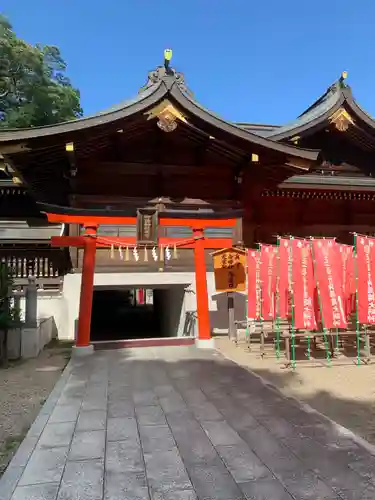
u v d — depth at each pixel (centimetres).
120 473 431
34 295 1256
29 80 3425
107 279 1684
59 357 1227
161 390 780
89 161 1344
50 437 535
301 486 401
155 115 1239
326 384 854
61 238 1218
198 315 1320
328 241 1105
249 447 500
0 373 1016
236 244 1634
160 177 1434
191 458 469
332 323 1070
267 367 1030
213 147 1373
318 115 1988
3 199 1823
